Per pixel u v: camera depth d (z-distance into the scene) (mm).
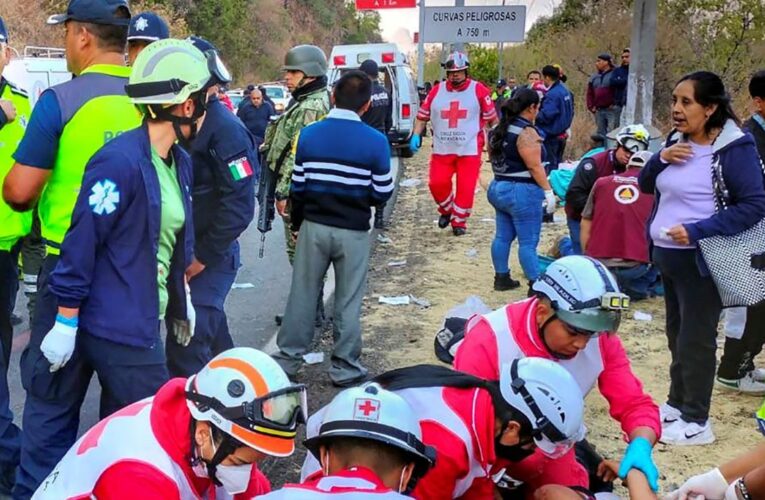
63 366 3021
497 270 7387
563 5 23047
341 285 5094
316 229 4926
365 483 1936
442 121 9617
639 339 6043
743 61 16844
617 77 14023
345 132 4867
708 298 4156
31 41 25781
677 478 4000
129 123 3285
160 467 2188
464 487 2672
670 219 4172
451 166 9789
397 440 2014
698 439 4332
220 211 4035
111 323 2885
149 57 2871
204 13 47406
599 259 6652
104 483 2191
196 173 4008
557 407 2492
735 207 3980
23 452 3113
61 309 2854
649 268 6805
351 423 2035
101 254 2881
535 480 3172
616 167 6770
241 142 4004
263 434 2115
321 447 2123
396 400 2119
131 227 2861
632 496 2908
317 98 5773
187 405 2188
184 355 4145
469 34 11344
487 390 2609
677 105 4082
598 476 3406
